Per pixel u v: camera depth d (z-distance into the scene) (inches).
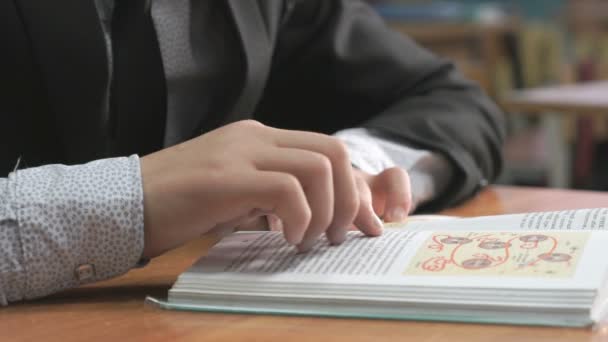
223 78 53.1
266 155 32.6
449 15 176.7
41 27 46.3
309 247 32.8
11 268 32.2
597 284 26.7
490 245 31.1
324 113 62.5
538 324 26.5
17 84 46.8
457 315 27.5
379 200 42.6
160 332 28.1
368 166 47.6
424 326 27.3
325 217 32.2
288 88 62.0
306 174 32.1
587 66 165.9
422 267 29.6
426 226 36.4
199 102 52.6
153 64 50.1
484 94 62.7
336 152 33.0
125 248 32.6
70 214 32.4
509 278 27.8
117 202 32.4
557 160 128.9
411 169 50.0
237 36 52.7
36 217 32.3
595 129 158.2
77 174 33.3
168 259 38.8
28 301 33.2
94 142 48.3
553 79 174.7
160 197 32.5
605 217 34.9
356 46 61.6
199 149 33.5
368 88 61.2
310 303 29.2
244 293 30.0
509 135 167.9
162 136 51.5
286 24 60.4
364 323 27.9
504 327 26.7
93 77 46.8
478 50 158.9
